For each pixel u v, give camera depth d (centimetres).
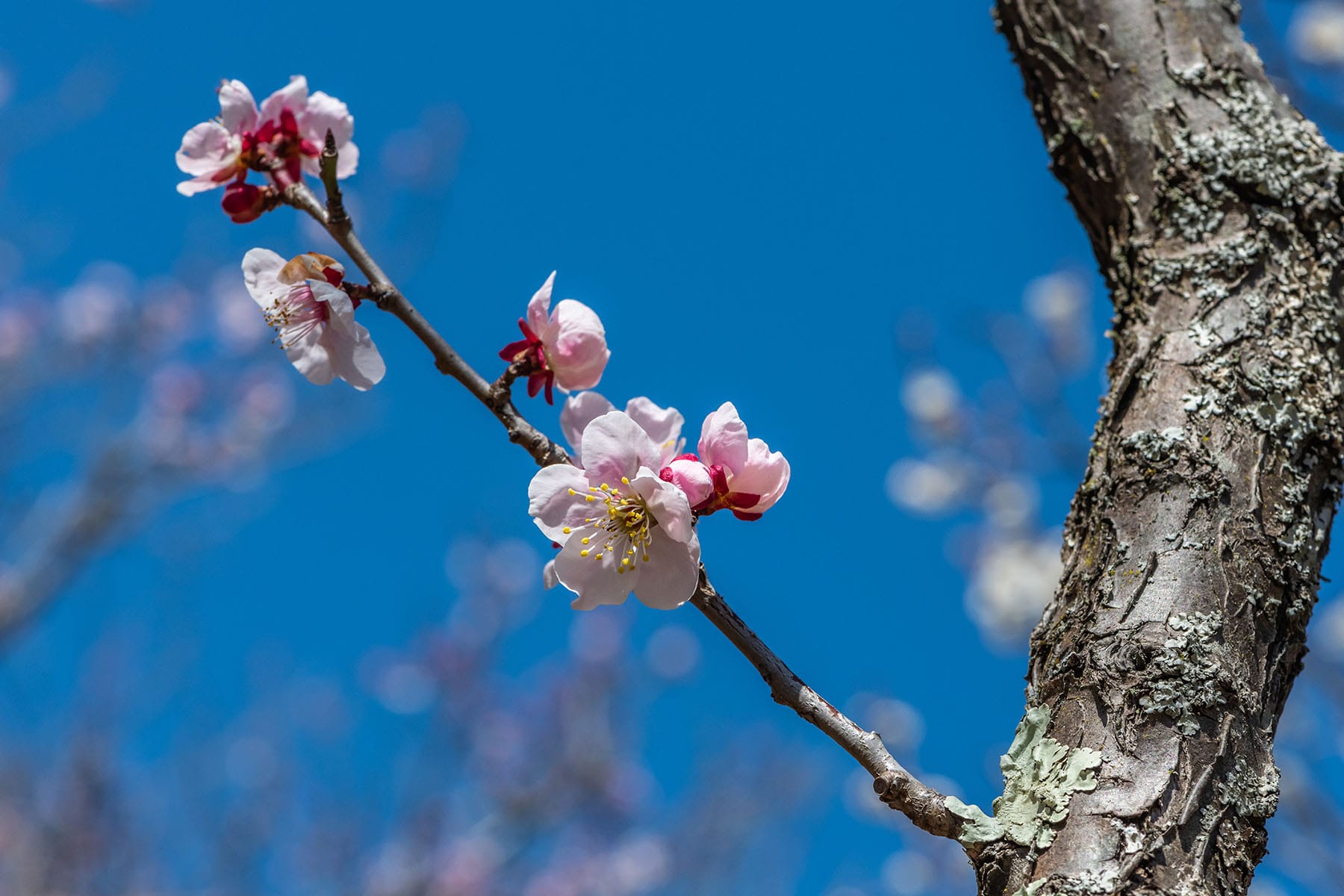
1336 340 84
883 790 80
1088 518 83
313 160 87
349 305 83
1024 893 79
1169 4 88
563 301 83
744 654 81
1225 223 85
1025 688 82
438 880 211
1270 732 81
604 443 81
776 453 82
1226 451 83
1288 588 82
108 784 175
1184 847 79
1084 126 88
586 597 81
